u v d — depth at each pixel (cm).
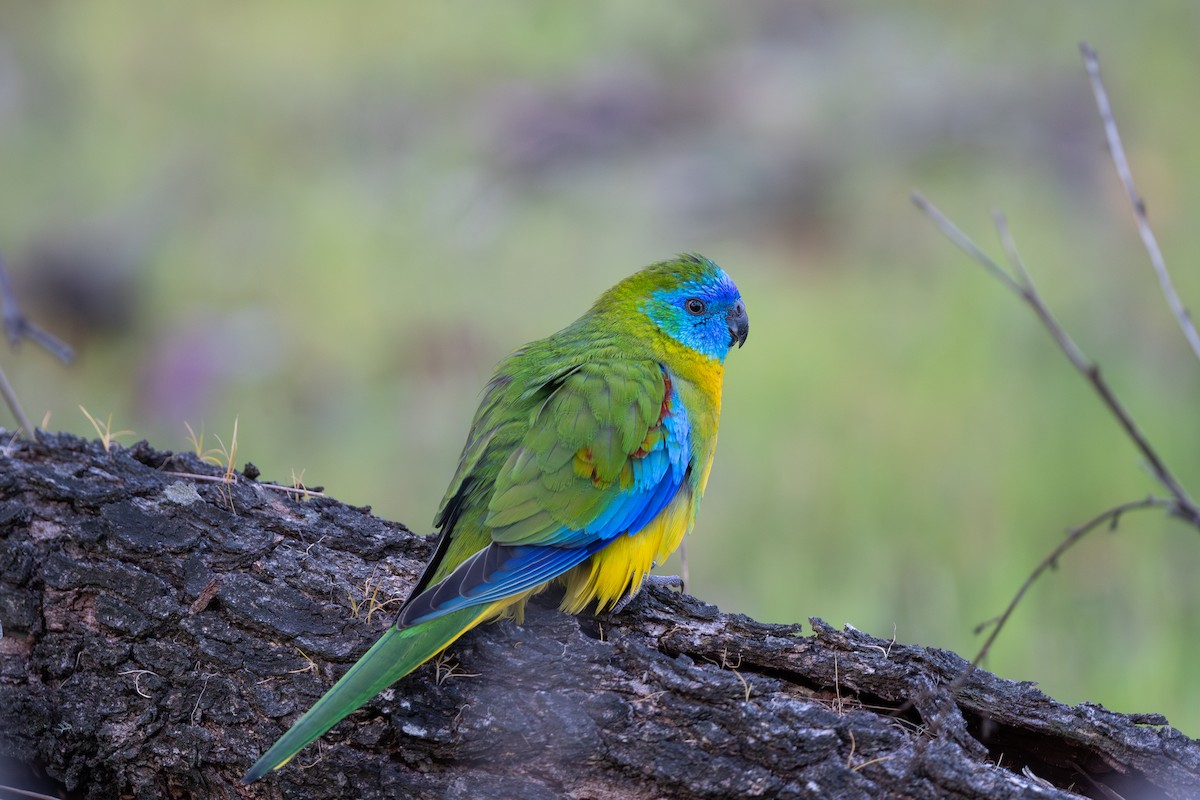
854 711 579
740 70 1789
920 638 1052
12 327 785
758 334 1405
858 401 1298
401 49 1864
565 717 564
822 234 1568
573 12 1881
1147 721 586
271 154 1698
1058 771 598
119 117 1728
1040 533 1149
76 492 620
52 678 607
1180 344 1297
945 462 1230
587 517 647
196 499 636
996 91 1688
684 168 1669
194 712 592
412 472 1313
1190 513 577
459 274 1527
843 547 1176
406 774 571
